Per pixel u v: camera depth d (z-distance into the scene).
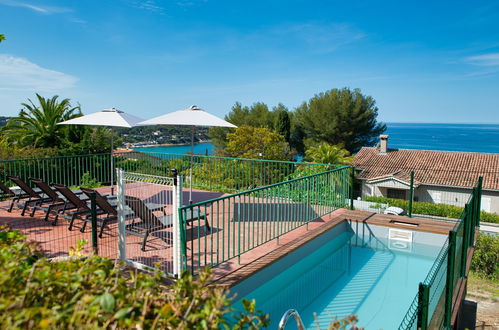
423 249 7.68
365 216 8.52
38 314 1.77
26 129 17.09
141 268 4.86
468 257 6.88
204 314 1.93
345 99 36.50
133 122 8.49
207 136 42.53
